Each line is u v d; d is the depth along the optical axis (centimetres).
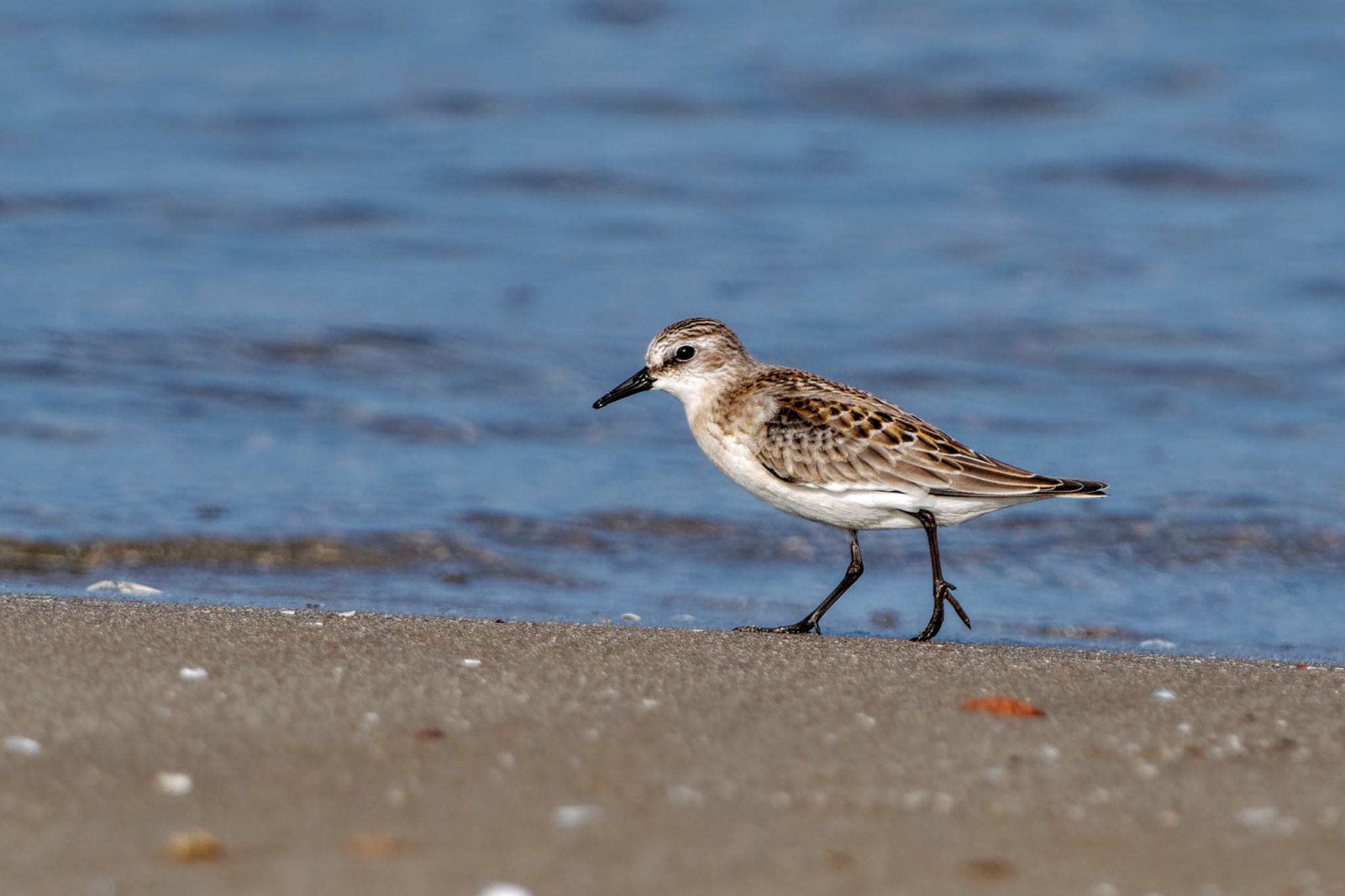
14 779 618
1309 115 2780
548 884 531
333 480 1464
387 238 2252
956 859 563
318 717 712
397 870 539
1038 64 2966
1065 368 1872
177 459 1496
